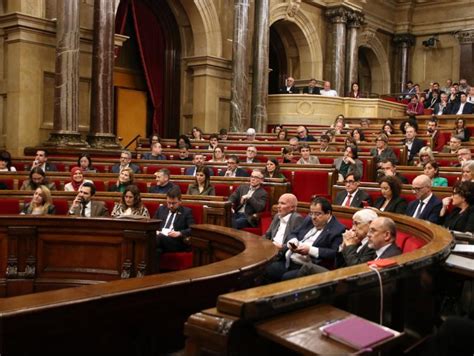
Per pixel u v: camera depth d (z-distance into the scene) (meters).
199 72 14.59
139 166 8.87
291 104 15.45
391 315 2.40
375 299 2.29
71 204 6.30
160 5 14.51
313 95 15.38
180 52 14.95
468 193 4.68
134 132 14.49
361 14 18.97
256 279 2.98
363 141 10.75
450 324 1.88
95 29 11.12
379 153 8.93
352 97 16.64
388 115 16.55
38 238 4.88
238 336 1.73
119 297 2.27
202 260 4.34
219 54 14.82
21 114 10.92
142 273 4.69
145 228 4.68
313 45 18.02
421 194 5.47
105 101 11.12
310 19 17.81
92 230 4.81
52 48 11.38
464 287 3.06
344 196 6.44
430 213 5.37
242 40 14.23
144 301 2.37
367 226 4.00
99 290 2.30
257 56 14.68
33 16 10.92
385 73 21.53
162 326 2.50
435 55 21.33
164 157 9.77
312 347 1.65
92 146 10.94
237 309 1.71
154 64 14.55
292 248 4.50
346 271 2.20
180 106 14.99
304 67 18.19
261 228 6.47
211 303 2.65
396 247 3.55
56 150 10.34
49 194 5.94
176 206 5.75
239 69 14.23
